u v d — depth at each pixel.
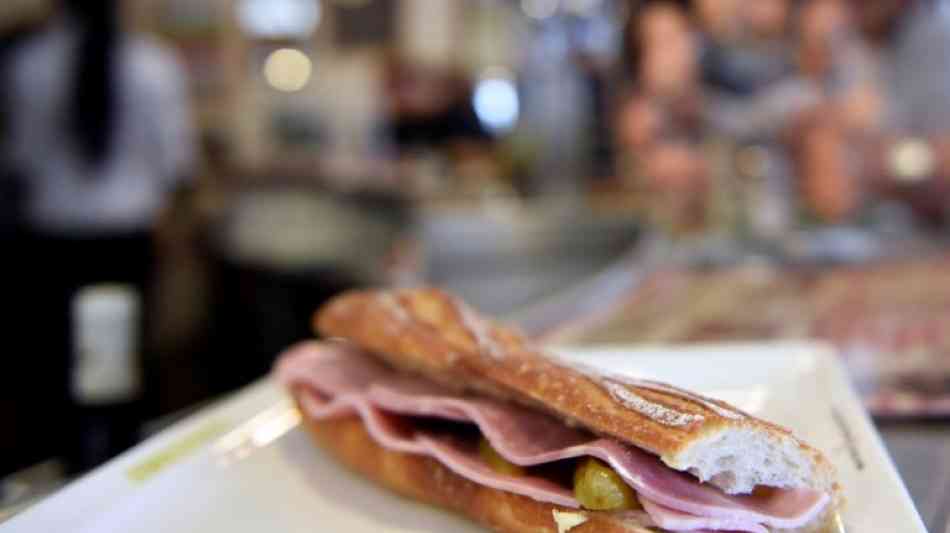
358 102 5.57
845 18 2.18
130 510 0.80
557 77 4.69
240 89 4.79
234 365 3.22
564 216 2.94
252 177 3.76
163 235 3.21
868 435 0.78
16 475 1.01
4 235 2.79
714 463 0.61
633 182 3.54
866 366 1.12
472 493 0.75
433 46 5.95
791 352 1.07
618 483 0.66
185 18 4.62
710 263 2.15
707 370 1.06
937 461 0.81
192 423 1.00
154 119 2.93
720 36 2.21
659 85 2.23
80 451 1.05
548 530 0.69
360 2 5.98
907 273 1.86
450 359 0.83
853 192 2.24
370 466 0.85
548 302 1.96
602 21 4.28
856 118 2.12
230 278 3.30
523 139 4.91
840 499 0.64
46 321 2.70
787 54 2.23
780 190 2.33
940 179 2.55
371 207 3.30
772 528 0.63
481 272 2.66
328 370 0.98
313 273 3.20
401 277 2.92
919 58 2.80
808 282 1.83
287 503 0.83
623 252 2.75
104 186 2.82
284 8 5.70
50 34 2.72
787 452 0.62
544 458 0.69
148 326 2.84
